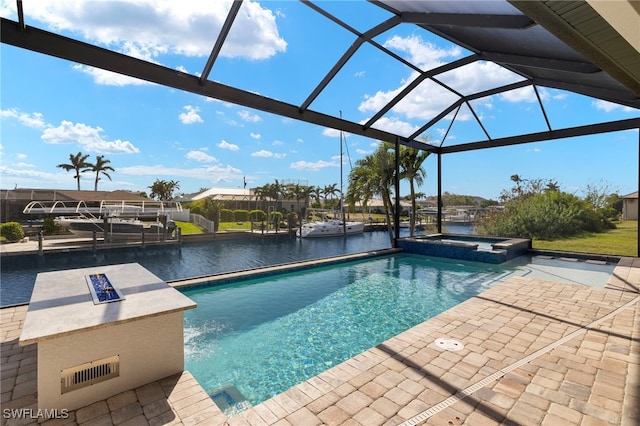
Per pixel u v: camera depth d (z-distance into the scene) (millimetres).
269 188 22688
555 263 7332
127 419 1887
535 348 2834
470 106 8102
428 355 2715
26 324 1923
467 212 13430
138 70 4129
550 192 10734
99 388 2055
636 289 4824
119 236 13453
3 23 3264
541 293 4648
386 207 16094
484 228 12375
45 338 1782
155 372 2285
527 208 11156
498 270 6777
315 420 1895
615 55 2020
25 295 8812
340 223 23234
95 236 12273
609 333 3154
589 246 9516
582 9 1591
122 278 3035
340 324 4113
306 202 24812
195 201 17734
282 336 3744
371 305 4840
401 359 2648
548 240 10461
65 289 2658
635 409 1942
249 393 2611
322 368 3018
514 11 3465
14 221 10789
